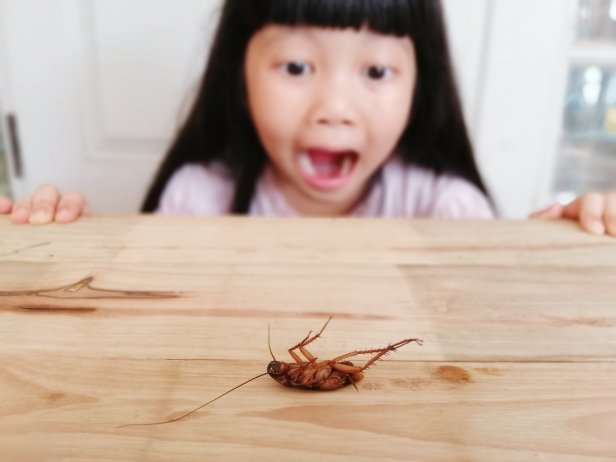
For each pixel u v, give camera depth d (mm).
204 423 104
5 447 98
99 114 514
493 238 196
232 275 164
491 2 478
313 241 190
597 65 518
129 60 496
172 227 202
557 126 533
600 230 203
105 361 123
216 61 359
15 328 135
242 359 124
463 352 128
